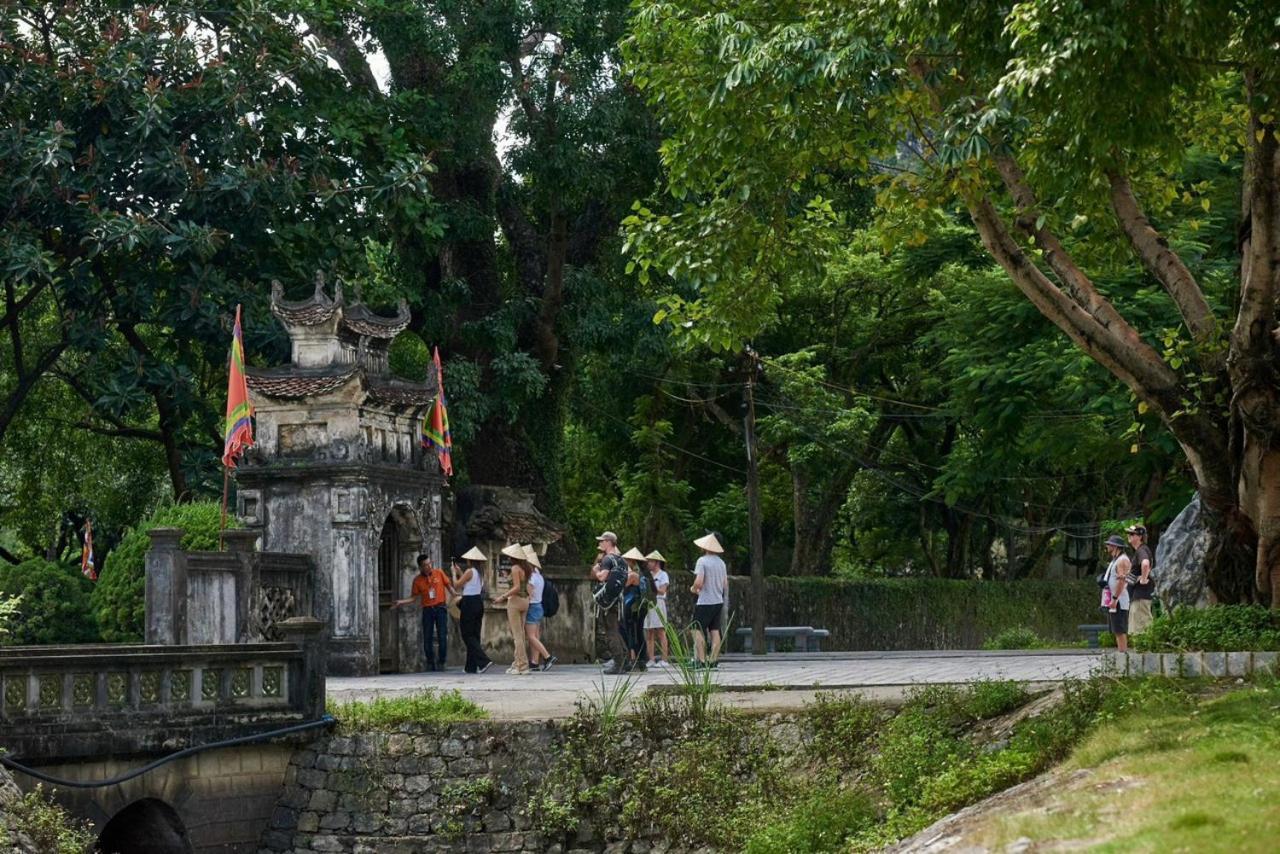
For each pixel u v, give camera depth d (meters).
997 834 9.04
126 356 31.66
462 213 33.66
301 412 25.64
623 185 34.34
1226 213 26.14
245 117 31.00
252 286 31.48
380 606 26.41
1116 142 13.34
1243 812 8.26
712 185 17.95
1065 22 12.52
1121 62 12.66
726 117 16.61
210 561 22.38
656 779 16.33
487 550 31.27
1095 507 51.12
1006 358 29.12
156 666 16.09
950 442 49.69
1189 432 15.12
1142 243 15.84
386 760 16.84
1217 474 15.12
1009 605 51.00
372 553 25.31
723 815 15.83
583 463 50.09
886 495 51.50
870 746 15.77
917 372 47.75
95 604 25.95
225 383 38.28
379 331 26.52
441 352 35.03
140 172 30.47
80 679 15.52
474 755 16.70
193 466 33.06
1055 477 48.94
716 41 16.34
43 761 15.08
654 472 46.00
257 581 23.34
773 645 42.00
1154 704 12.75
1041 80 12.78
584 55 31.23
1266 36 13.33
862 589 46.44
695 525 49.06
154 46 31.00
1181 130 16.66
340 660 24.89
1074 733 13.02
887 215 17.55
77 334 31.31
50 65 30.44
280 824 16.94
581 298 34.94
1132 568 22.89
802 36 15.54
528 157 31.64
